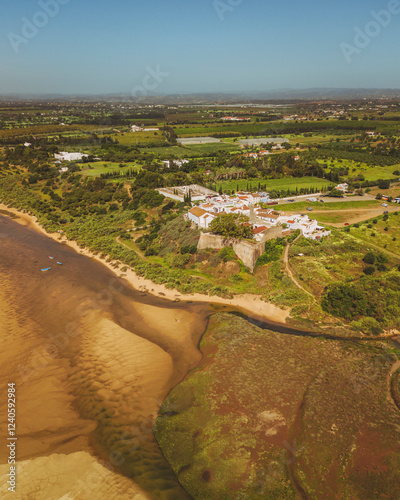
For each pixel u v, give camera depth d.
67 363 60.72
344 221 125.06
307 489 40.91
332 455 44.53
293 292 80.75
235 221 102.56
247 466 43.44
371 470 42.75
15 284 87.38
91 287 87.62
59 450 45.25
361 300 74.44
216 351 63.91
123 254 104.25
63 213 141.88
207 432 47.94
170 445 46.56
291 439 46.69
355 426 48.38
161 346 65.94
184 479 42.38
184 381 57.09
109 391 55.09
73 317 74.06
